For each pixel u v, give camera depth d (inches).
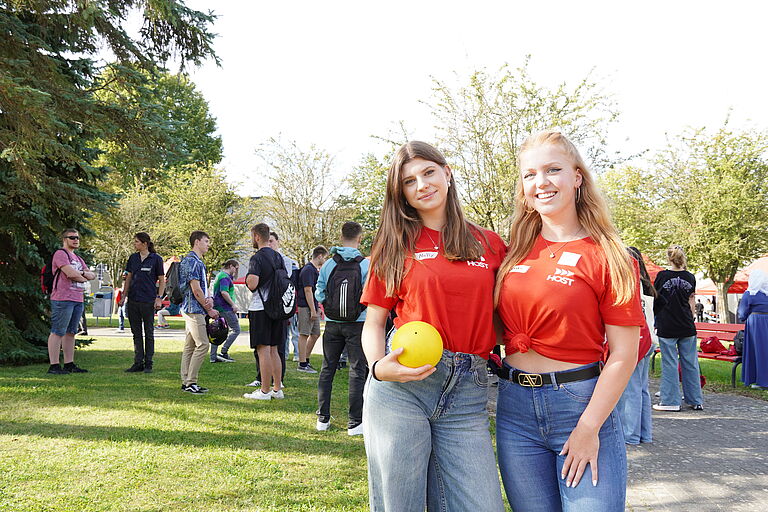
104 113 382.0
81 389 285.3
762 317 351.9
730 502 158.4
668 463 195.0
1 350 374.0
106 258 1128.2
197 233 293.6
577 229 92.3
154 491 149.6
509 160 434.9
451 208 97.7
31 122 332.5
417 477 89.7
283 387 308.7
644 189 1121.4
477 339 92.4
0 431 204.1
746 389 351.3
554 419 87.0
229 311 417.4
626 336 84.6
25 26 362.3
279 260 274.4
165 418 227.8
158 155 404.2
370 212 1143.0
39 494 145.7
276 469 169.5
